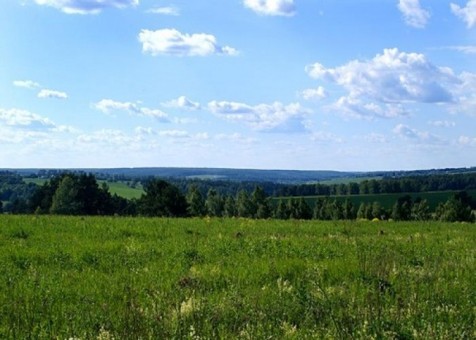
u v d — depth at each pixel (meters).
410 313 8.08
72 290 9.65
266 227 24.44
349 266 12.34
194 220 28.22
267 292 9.56
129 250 14.83
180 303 8.58
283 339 6.96
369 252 15.40
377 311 8.00
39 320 7.71
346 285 10.26
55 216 28.81
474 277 11.31
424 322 7.64
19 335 6.88
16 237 18.25
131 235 19.61
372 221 31.67
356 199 137.75
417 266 12.92
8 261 12.99
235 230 22.59
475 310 8.43
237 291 9.38
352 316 7.78
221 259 13.73
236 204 117.56
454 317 8.12
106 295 9.32
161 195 73.50
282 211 109.88
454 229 26.45
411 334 7.12
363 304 8.45
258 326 7.30
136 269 12.16
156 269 12.04
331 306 8.45
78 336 7.02
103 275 11.21
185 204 75.00
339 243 17.75
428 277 11.36
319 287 9.42
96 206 85.00
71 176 83.88
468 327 7.47
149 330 7.07
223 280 10.82
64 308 8.26
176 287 9.98
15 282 10.11
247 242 17.34
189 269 12.12
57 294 9.27
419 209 102.00
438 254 15.42
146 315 7.77
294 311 8.38
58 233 19.33
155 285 10.06
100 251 14.83
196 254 14.41
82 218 26.83
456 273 11.72
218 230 22.31
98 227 21.47
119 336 6.87
